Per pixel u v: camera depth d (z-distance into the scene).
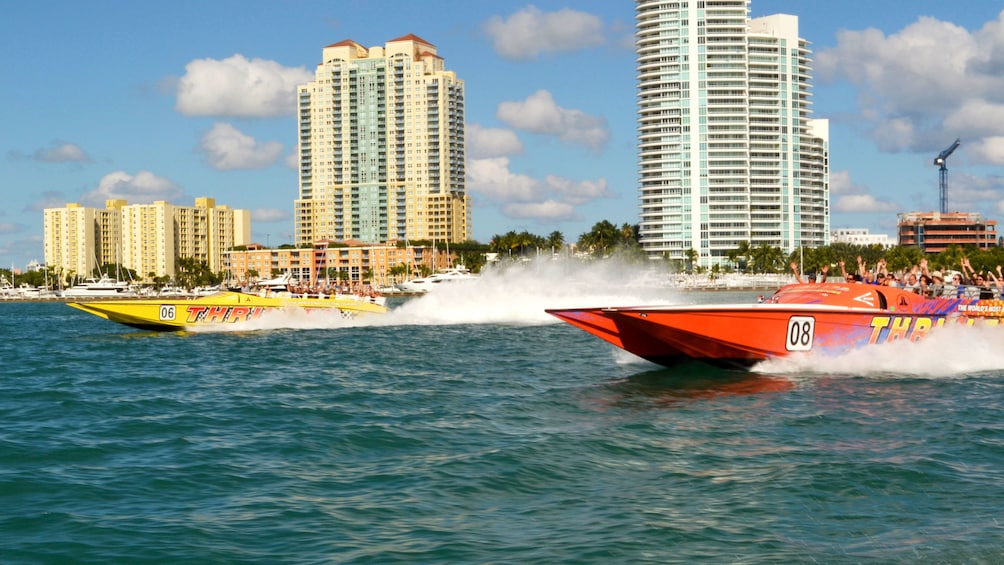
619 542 8.91
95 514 9.97
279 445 13.65
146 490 11.01
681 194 182.88
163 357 29.31
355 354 29.67
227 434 14.62
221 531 9.37
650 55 184.62
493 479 11.41
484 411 16.72
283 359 27.98
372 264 193.25
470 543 8.94
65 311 111.12
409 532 9.30
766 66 184.62
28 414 16.92
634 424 15.07
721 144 182.38
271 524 9.59
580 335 38.94
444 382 21.42
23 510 10.10
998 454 12.45
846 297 21.25
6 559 8.51
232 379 22.50
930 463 11.88
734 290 155.25
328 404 17.86
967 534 9.00
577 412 16.50
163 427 15.31
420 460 12.54
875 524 9.38
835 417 15.49
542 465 12.09
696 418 15.59
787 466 11.88
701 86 181.62
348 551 8.74
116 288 166.50
